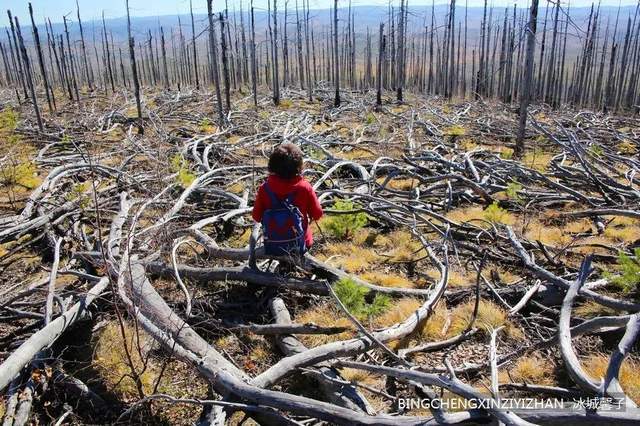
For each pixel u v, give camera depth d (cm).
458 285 532
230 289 523
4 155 1339
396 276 571
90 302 440
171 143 1504
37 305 489
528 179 999
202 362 335
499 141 1691
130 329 431
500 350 415
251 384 314
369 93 3762
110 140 1655
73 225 721
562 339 337
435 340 429
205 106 2622
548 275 494
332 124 2009
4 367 330
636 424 254
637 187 1010
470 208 850
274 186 474
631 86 3794
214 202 846
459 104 2988
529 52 1392
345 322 441
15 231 677
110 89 4428
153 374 386
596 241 684
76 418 342
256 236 527
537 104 3153
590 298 415
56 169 1006
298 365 340
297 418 323
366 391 362
